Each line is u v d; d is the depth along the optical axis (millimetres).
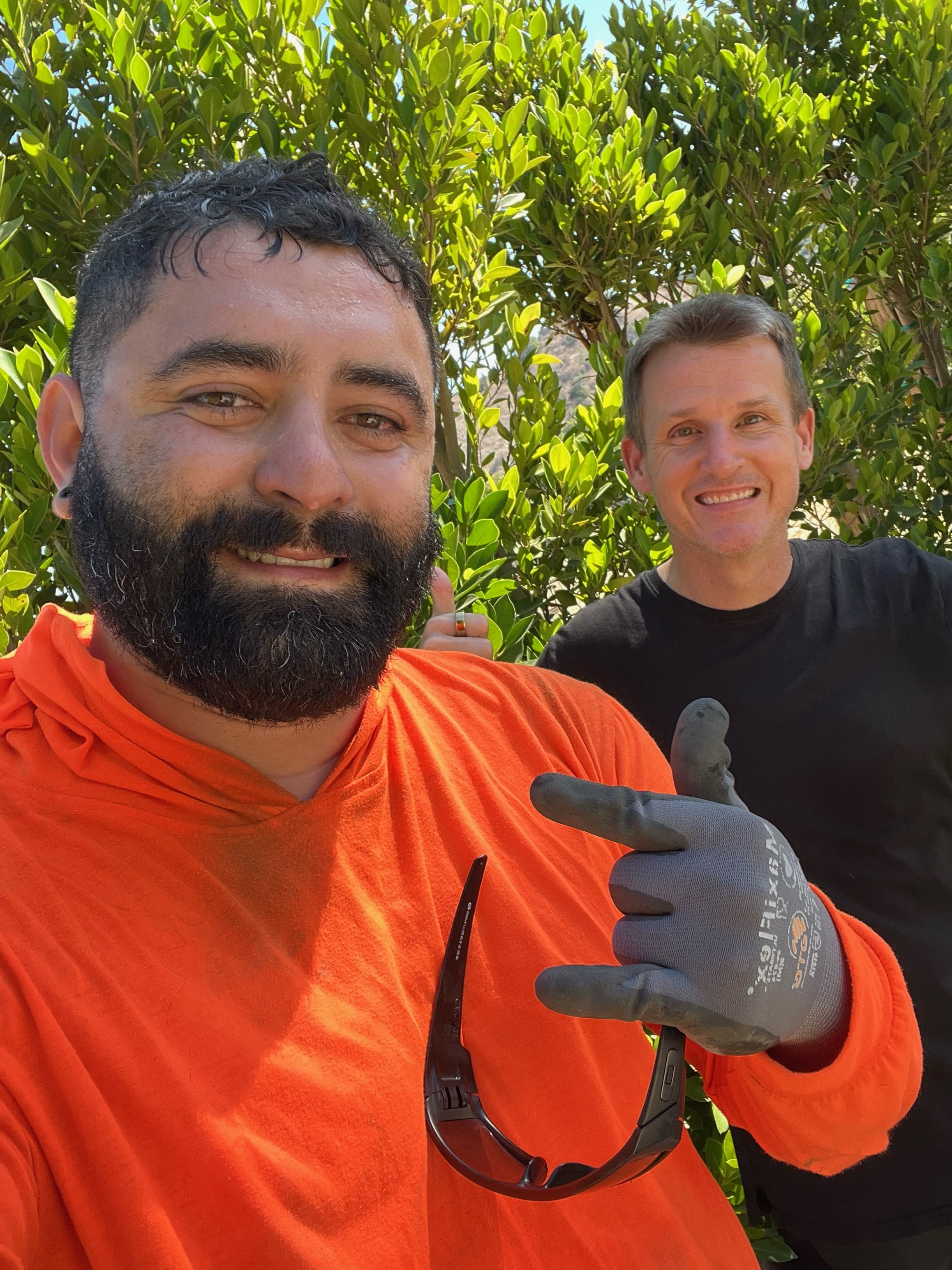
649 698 979
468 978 404
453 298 1419
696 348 961
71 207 1205
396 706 456
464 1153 357
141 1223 302
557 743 495
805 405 1026
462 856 428
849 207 2172
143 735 373
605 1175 333
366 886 397
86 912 345
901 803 899
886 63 2457
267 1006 351
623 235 1918
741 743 930
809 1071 422
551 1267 376
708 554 945
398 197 1410
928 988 874
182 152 1319
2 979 324
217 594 363
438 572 773
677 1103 346
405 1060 368
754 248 2195
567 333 2201
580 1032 417
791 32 2525
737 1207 956
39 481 952
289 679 364
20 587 881
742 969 357
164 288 373
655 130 2236
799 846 913
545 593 1411
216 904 363
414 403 401
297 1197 323
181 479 362
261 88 1400
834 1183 849
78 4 1264
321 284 381
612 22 2355
